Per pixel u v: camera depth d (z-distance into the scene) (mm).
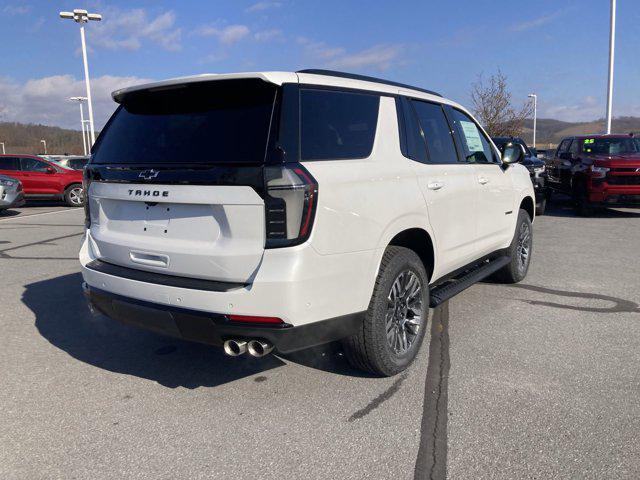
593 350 4094
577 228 10398
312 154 2965
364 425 3045
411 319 3783
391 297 3543
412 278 3707
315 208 2826
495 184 5070
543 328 4590
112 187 3387
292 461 2719
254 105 2979
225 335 2926
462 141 4691
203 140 3049
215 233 2953
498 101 33281
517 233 5812
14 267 7285
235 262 2852
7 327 4789
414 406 3252
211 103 3156
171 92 3299
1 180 13297
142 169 3184
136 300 3213
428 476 2576
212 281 2969
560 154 13930
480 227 4805
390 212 3355
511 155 5305
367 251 3176
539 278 6332
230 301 2832
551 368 3768
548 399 3309
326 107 3168
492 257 5418
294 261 2775
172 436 2975
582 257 7562
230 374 3768
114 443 2908
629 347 4148
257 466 2684
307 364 3898
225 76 2982
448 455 2742
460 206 4328
